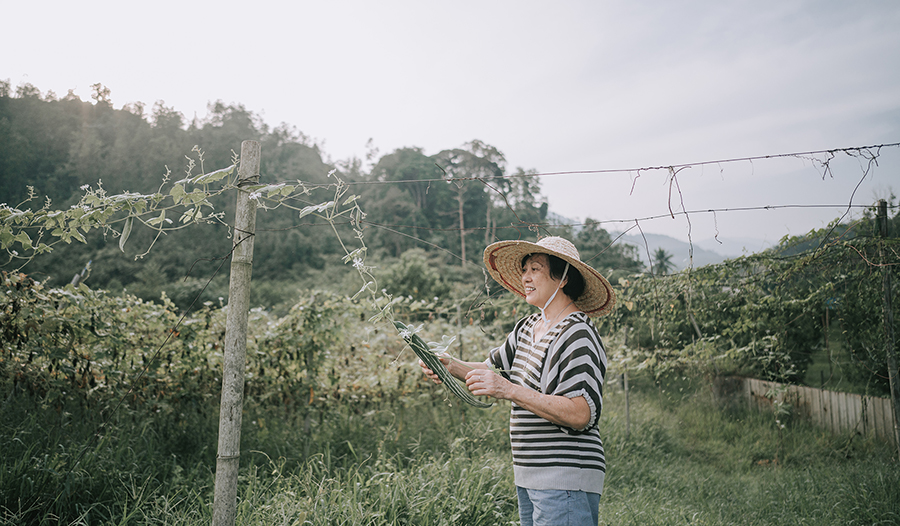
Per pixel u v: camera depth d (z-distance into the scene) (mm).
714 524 3814
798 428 7430
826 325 6258
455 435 5465
